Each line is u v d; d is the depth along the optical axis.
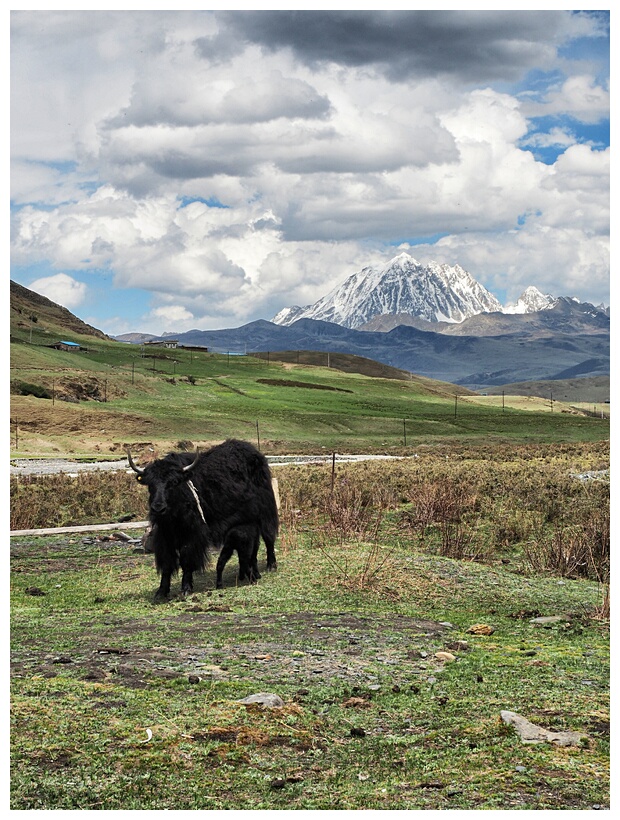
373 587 14.91
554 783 6.80
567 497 25.70
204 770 6.89
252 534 15.71
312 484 31.47
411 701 8.74
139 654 10.17
